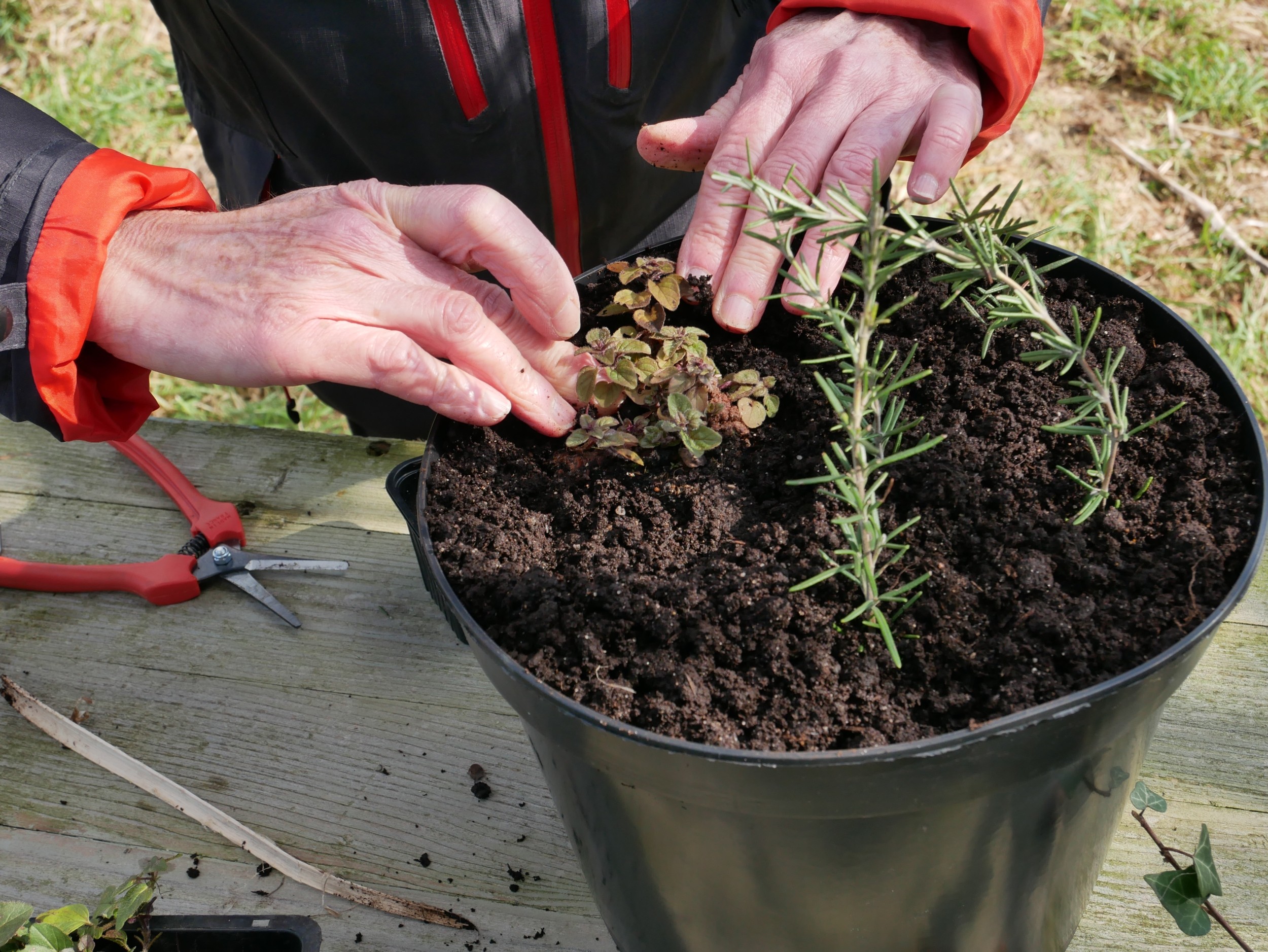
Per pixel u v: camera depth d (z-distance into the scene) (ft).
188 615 4.40
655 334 3.33
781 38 4.11
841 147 3.59
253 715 4.00
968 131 3.44
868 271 2.20
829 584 2.69
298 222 3.54
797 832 2.34
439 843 3.59
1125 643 2.45
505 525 3.08
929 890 2.59
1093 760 2.46
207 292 3.47
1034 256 3.47
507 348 3.29
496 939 3.34
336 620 4.33
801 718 2.46
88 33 11.73
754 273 3.43
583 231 5.77
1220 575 2.52
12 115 3.65
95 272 3.41
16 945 3.21
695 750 2.11
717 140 4.07
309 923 3.36
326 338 3.29
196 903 3.45
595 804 2.68
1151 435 2.94
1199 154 9.62
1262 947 3.13
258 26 4.55
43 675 4.20
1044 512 2.82
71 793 3.79
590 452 3.34
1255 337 8.32
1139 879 3.34
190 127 10.83
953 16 3.75
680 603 2.73
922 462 2.97
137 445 4.94
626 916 3.07
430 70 4.73
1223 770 3.56
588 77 4.93
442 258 3.54
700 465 3.21
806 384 3.38
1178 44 10.50
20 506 4.90
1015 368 3.20
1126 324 3.22
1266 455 2.70
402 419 6.32
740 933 2.81
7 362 3.73
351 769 3.82
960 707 2.46
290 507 4.82
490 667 2.49
